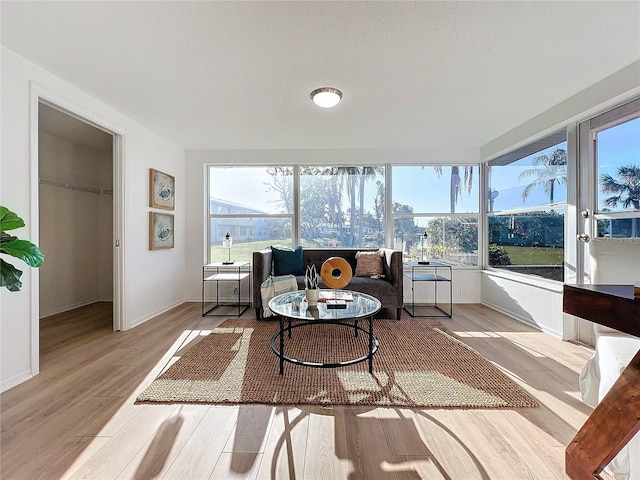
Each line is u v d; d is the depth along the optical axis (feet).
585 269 8.45
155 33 5.79
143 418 5.16
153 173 11.37
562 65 6.97
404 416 5.24
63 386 6.22
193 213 14.01
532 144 10.58
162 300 12.16
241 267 13.43
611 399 2.92
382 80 7.59
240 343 8.63
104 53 6.43
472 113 9.77
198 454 4.34
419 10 5.21
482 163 13.70
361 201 14.25
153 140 11.59
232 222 14.43
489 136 12.13
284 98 8.61
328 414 5.30
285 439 4.66
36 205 6.82
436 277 12.12
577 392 6.00
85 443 4.54
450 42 6.08
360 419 5.16
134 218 10.46
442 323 10.65
